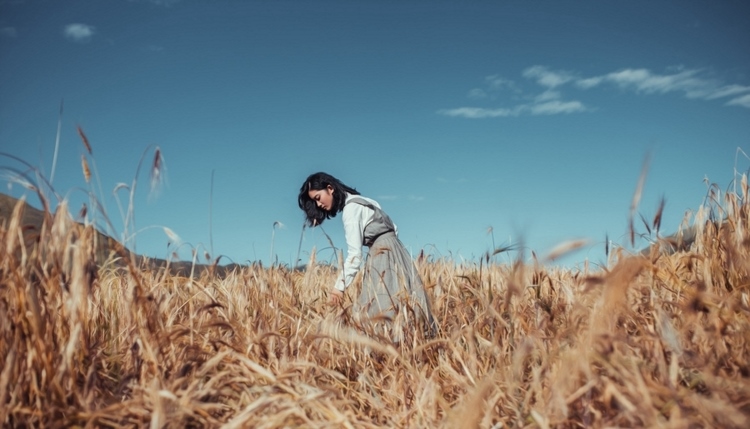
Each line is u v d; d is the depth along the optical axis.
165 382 2.60
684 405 2.02
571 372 2.03
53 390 2.27
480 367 2.95
